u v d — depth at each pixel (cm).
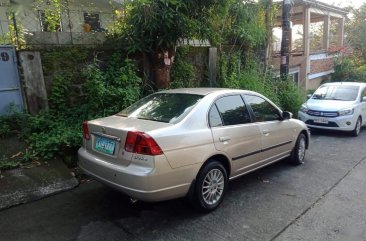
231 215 384
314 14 1627
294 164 582
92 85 580
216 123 404
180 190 355
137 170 329
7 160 480
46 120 553
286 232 346
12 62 544
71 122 579
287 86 1033
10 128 538
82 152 406
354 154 669
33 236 334
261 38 1021
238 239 331
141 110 420
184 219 374
